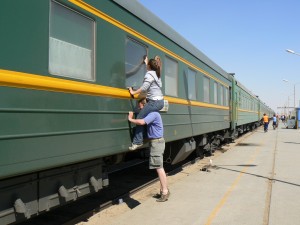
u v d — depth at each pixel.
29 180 3.98
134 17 6.25
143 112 5.99
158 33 7.44
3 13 3.44
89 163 4.99
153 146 6.30
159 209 6.12
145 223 5.39
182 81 9.02
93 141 4.82
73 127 4.42
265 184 8.31
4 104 3.42
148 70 6.12
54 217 5.93
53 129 4.06
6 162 3.42
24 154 3.63
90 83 4.84
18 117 3.58
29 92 3.73
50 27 4.15
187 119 9.29
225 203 6.56
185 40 9.44
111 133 5.30
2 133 3.38
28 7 3.76
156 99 6.05
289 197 7.09
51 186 4.29
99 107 5.02
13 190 3.77
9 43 3.50
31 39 3.79
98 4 5.07
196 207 6.27
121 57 5.72
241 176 9.30
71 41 4.52
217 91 13.70
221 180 8.73
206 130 11.51
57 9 4.25
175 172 10.01
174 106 8.24
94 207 6.53
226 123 15.75
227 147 17.64
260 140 22.64
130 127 5.89
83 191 4.85
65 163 4.24
